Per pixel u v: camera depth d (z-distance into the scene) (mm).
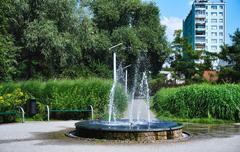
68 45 40594
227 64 63562
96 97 24125
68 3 40875
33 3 39938
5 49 33906
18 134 15539
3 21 36500
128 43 61812
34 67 41469
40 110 23000
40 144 12914
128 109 31938
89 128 14102
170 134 14023
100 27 66062
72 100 23562
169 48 67812
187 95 22750
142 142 13227
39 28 38719
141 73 64812
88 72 52031
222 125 19656
